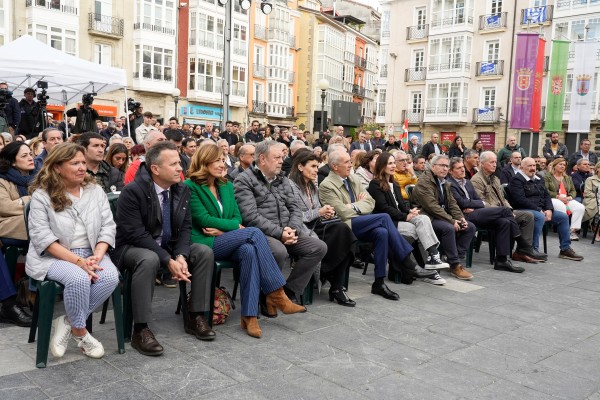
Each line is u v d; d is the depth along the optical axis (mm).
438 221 6527
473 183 7734
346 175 5656
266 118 42156
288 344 3959
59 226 3602
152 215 3885
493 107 33219
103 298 3557
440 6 34812
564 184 9969
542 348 4129
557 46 19953
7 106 10047
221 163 4438
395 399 3133
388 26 39500
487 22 32969
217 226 4309
